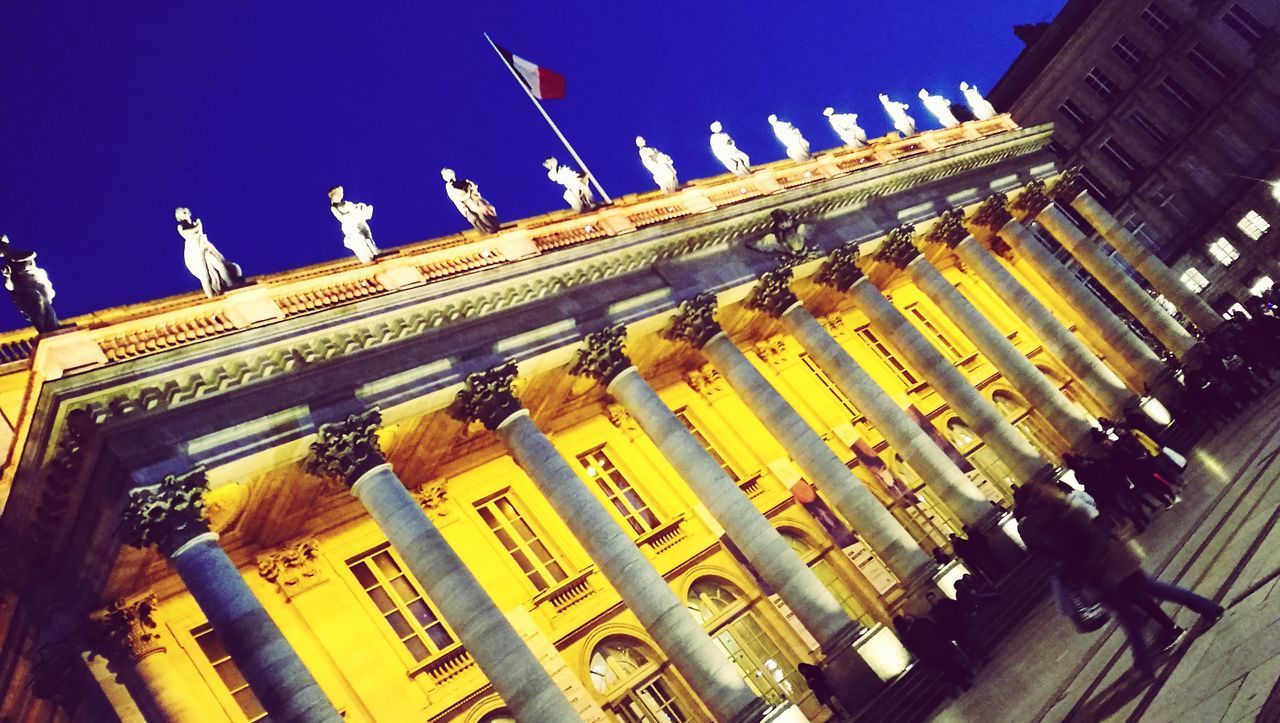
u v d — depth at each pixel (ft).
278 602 76.95
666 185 113.80
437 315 79.97
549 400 94.73
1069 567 32.30
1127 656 40.50
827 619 82.12
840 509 95.96
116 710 66.80
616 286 96.43
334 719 59.11
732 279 107.04
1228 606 35.58
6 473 67.10
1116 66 192.34
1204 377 98.63
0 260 65.00
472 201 92.58
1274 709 24.20
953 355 149.89
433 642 81.97
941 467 103.60
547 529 93.04
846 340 135.44
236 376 67.97
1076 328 171.32
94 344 65.10
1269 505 46.14
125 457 62.23
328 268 80.23
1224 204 182.19
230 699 71.61
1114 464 73.82
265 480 71.51
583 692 82.43
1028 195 158.81
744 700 72.59
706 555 99.09
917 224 135.85
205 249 73.51
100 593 69.26
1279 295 122.72
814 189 118.73
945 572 92.22
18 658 72.49
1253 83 174.29
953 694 66.64
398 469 85.35
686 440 88.53
